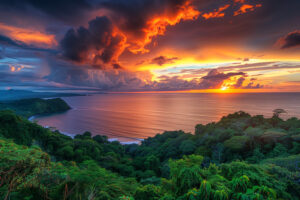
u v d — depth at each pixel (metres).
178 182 4.55
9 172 3.82
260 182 3.86
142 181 15.24
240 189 3.58
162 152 44.16
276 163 9.10
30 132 50.47
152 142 63.47
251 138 31.59
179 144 45.44
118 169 30.17
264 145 29.59
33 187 3.97
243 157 28.64
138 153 52.12
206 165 23.75
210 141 37.44
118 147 56.25
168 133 67.94
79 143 47.84
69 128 119.19
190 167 4.77
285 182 4.70
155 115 177.62
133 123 136.00
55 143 47.38
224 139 35.94
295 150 23.98
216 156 29.55
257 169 4.49
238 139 30.80
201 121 138.88
